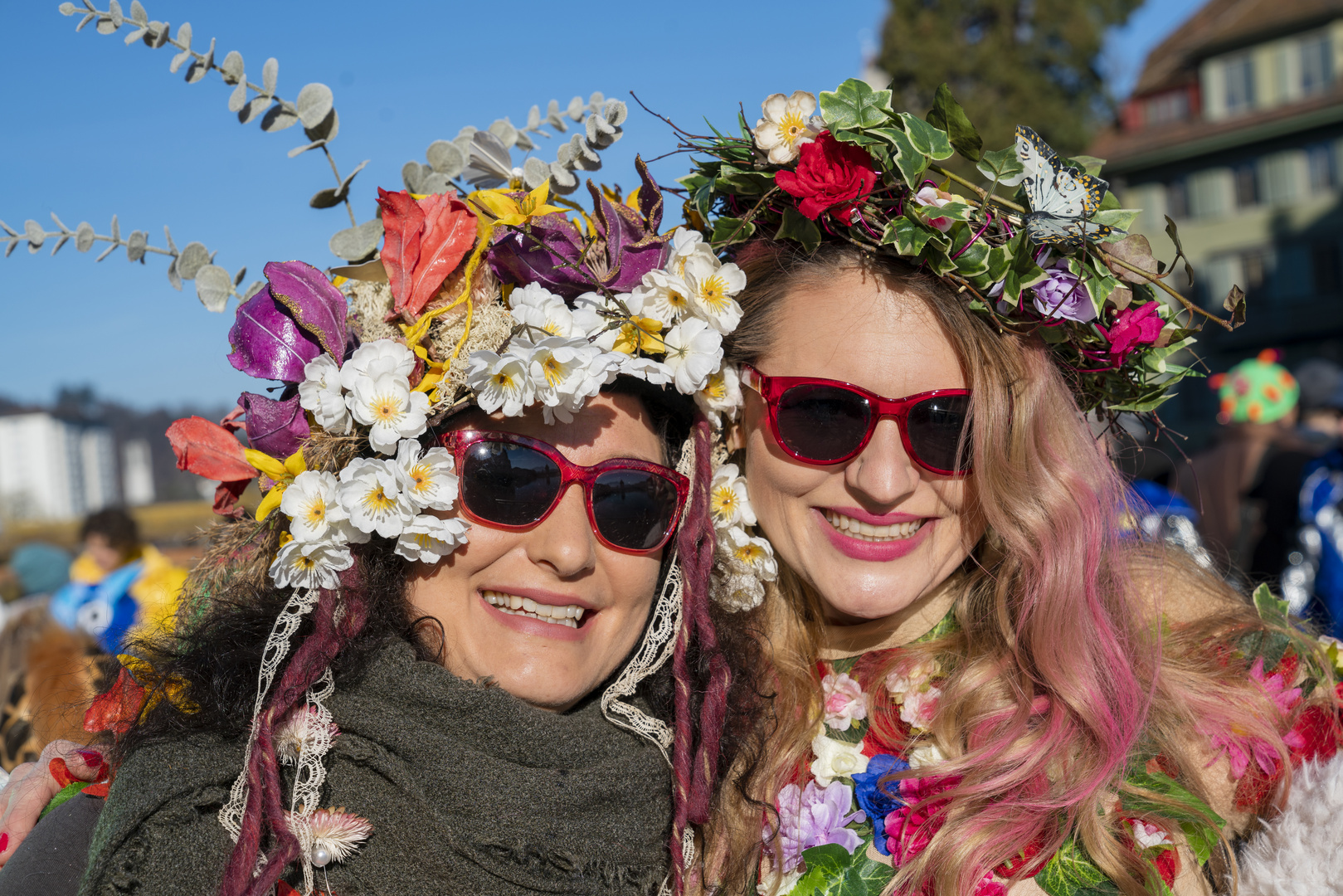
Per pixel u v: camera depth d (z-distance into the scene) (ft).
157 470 173.99
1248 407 18.43
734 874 5.64
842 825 5.74
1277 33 75.92
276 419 5.32
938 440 5.83
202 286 5.60
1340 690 5.94
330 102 5.55
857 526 6.09
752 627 6.42
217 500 5.66
